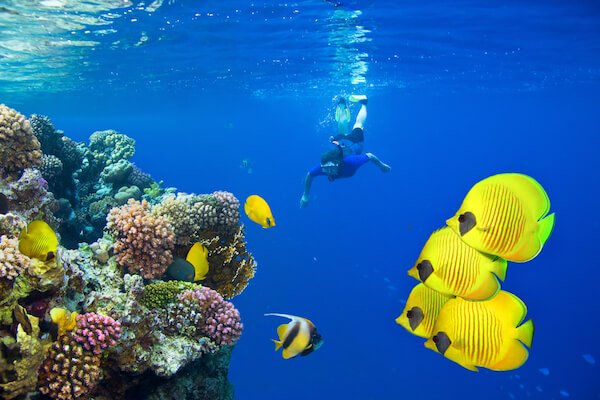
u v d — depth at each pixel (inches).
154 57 874.8
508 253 82.1
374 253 2145.7
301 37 730.8
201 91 1453.0
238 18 616.7
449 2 544.7
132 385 196.5
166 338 210.7
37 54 837.8
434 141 5989.2
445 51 844.6
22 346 149.1
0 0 529.7
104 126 3344.0
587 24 645.3
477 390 1050.1
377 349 1199.6
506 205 83.1
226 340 225.5
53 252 164.2
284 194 4343.0
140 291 199.9
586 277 1921.8
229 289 286.4
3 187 239.5
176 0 535.8
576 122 2987.2
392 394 1034.7
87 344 168.4
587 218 3791.8
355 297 1525.6
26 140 253.3
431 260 92.3
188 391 232.8
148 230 239.9
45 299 171.5
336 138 615.5
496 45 786.2
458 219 88.0
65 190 378.6
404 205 3754.9
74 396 162.6
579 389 1047.6
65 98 1578.5
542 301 1638.8
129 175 437.7
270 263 1825.8
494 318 88.6
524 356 84.5
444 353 93.8
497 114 2615.7
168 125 3351.4
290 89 1476.4
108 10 572.1
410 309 104.3
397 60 944.3
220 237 287.4
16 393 150.3
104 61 909.2
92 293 197.6
